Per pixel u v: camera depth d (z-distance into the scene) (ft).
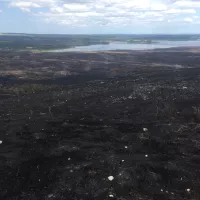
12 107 49.65
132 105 49.34
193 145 32.45
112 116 43.55
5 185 24.18
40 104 51.75
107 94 58.85
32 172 26.35
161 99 52.29
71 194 22.76
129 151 30.91
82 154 30.09
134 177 25.35
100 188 23.62
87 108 48.44
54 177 25.44
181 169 26.78
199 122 40.01
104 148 31.71
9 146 32.27
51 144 32.78
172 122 40.32
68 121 41.16
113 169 26.81
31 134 35.94
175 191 23.20
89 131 37.01
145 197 22.30
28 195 22.66
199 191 23.20
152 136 35.09
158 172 26.27
